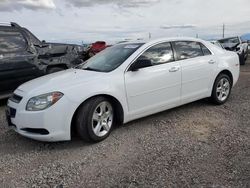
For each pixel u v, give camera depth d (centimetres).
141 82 530
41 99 455
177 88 586
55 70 845
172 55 589
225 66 673
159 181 363
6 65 734
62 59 859
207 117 598
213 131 524
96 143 487
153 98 552
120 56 553
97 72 521
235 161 406
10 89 755
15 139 518
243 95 780
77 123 470
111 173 388
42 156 448
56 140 460
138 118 554
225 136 498
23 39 785
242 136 494
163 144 473
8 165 423
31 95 465
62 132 457
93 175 386
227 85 689
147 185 355
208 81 644
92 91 472
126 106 518
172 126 554
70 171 399
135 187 352
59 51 860
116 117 526
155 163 410
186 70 597
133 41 605
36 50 802
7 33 756
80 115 468
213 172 379
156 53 568
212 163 403
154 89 549
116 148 465
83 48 952
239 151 437
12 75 748
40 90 466
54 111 450
